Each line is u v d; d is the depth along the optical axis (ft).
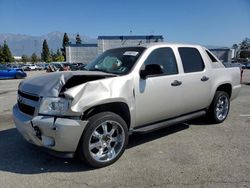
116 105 13.88
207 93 18.98
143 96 14.71
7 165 13.65
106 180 12.10
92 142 13.14
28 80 14.73
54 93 12.34
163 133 18.60
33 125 12.55
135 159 14.25
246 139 17.42
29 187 11.53
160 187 11.48
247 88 46.78
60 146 12.25
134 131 14.80
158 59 15.92
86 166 13.46
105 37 133.08
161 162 13.88
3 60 307.17
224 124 20.88
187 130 19.27
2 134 18.62
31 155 14.88
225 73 20.59
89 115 13.03
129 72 14.42
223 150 15.49
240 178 12.20
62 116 12.14
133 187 11.49
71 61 187.52
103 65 16.24
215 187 11.45
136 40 128.77
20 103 14.21
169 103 16.20
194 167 13.30
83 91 12.34
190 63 17.84
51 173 12.80
